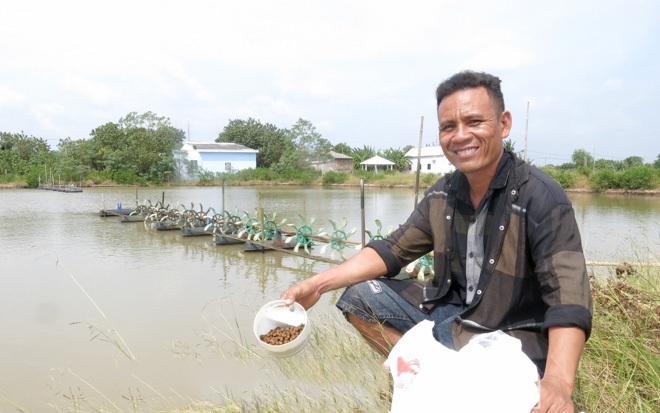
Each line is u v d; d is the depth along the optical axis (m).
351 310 2.50
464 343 2.05
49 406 3.21
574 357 1.61
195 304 5.59
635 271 4.05
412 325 2.38
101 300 5.80
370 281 2.48
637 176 28.20
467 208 2.14
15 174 44.84
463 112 1.90
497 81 1.95
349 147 69.12
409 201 22.31
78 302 5.73
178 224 12.63
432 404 1.41
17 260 8.57
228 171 47.94
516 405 1.34
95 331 4.66
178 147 48.75
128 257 8.94
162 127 51.53
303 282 2.40
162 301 5.73
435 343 1.57
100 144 49.75
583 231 10.75
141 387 3.43
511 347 1.46
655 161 43.12
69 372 3.74
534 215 1.87
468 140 1.91
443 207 2.25
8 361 3.97
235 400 3.10
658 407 2.24
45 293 6.18
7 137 59.97
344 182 43.66
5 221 15.18
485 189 2.05
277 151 58.44
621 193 28.61
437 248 2.28
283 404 2.84
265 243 9.50
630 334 2.85
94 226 13.89
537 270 1.84
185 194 30.02
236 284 6.66
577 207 18.50
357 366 3.35
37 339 4.47
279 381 3.27
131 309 5.40
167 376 3.59
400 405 1.49
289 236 10.23
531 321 1.98
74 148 47.97
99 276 7.21
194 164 48.16
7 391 3.43
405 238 2.42
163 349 4.14
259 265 8.18
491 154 1.93
